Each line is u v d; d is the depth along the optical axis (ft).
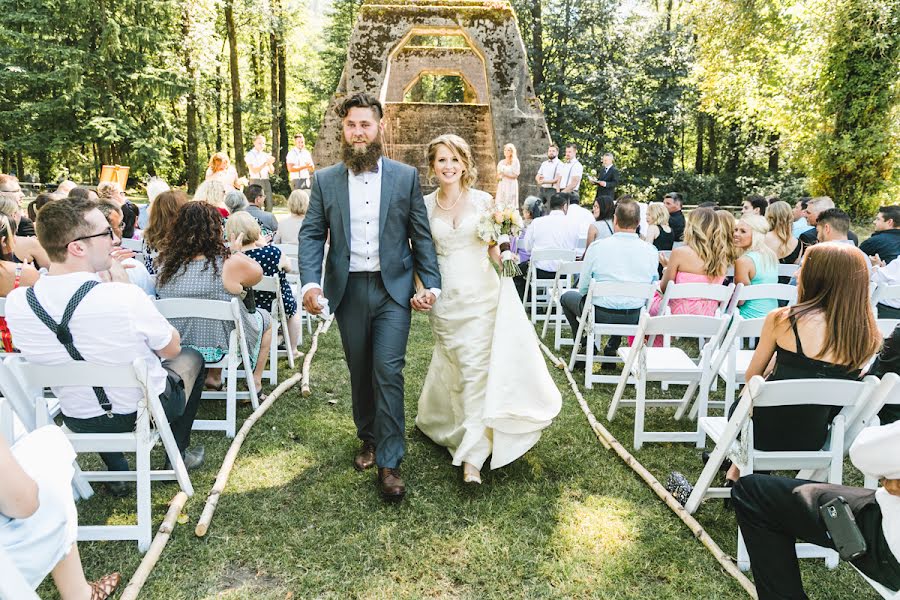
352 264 10.30
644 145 92.02
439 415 12.11
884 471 5.71
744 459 9.06
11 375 8.73
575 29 88.33
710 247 15.10
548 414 10.75
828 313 8.50
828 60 50.14
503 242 10.41
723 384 17.12
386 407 10.27
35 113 71.15
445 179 10.62
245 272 12.91
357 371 10.89
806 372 8.70
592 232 21.71
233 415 12.59
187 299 11.95
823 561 9.16
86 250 8.75
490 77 40.73
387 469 10.27
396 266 10.35
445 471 11.40
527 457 12.04
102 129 68.33
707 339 20.86
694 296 14.58
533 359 10.70
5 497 5.45
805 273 8.74
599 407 14.88
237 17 78.74
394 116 44.68
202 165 102.73
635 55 87.66
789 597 7.07
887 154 50.29
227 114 107.45
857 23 48.03
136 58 70.54
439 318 11.04
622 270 16.29
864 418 8.59
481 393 10.89
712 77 63.93
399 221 10.30
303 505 10.20
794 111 54.39
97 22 69.10
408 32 40.16
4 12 68.44
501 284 10.69
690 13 64.95
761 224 16.14
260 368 14.69
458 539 9.43
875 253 17.93
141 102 72.54
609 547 9.31
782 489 6.95
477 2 40.47
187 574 8.52
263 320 14.34
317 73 111.55
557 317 19.49
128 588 8.00
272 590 8.28
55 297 8.66
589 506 10.39
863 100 49.67
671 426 13.91
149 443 9.12
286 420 13.47
